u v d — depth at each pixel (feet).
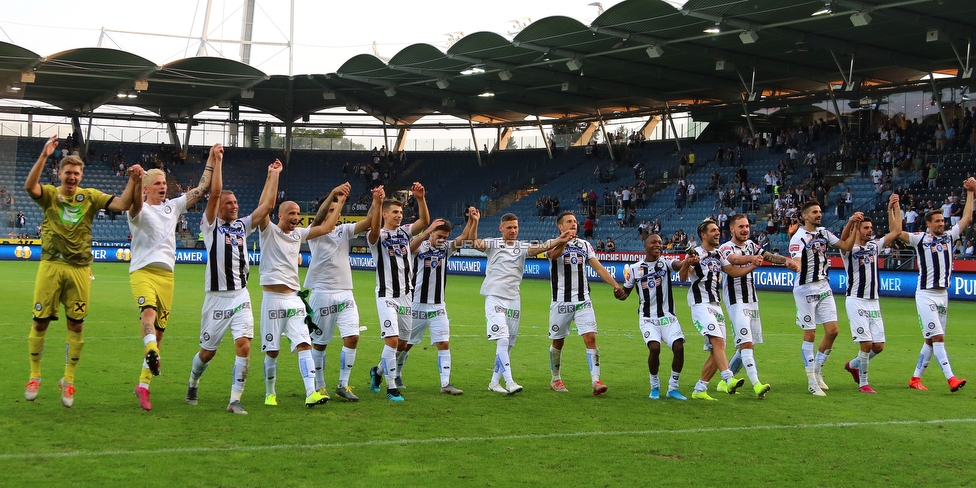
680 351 28.48
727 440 22.24
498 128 155.63
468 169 154.10
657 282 28.73
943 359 30.66
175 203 25.41
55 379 28.89
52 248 23.84
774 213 107.55
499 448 20.85
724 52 97.86
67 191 23.72
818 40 89.20
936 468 19.76
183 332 43.73
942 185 99.96
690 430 23.35
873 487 18.16
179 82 120.57
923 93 109.81
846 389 31.14
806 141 119.14
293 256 26.27
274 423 23.06
